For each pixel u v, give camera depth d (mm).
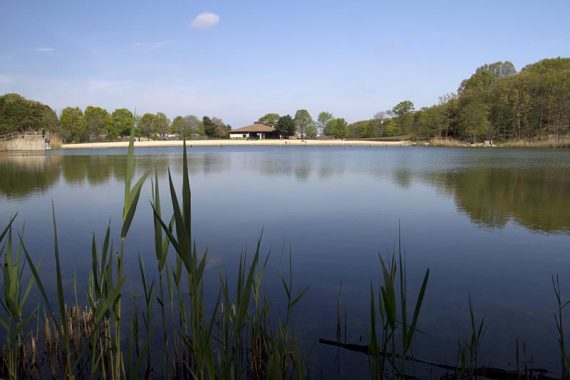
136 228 9266
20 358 3723
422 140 93562
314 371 3648
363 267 6668
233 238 8492
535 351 4062
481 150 60406
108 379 3529
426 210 11578
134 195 2477
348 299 5336
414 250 7668
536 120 73562
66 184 17266
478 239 8430
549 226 9578
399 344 4180
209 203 12773
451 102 89250
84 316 4332
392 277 2703
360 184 17750
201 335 2564
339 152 57562
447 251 7609
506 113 76875
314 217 10586
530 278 6207
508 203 12703
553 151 53781
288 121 115188
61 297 2504
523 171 23688
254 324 3980
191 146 87438
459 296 5516
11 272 3123
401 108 108188
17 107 63312
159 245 2787
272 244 8047
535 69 87500
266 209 11719
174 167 27078
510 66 115312
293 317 4754
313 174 22516
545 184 17297
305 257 7191
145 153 52156
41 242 8094
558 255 7352
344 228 9375
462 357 3518
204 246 7898
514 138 76375
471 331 4492
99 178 19672
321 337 4285
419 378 3555
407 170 25109
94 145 75750
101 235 8633
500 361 3871
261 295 5430
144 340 4184
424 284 2432
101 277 2896
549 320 4789
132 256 7176
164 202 12836
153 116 100188
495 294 5582
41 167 26516
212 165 29719
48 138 63531
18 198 13523
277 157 42938
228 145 95312
